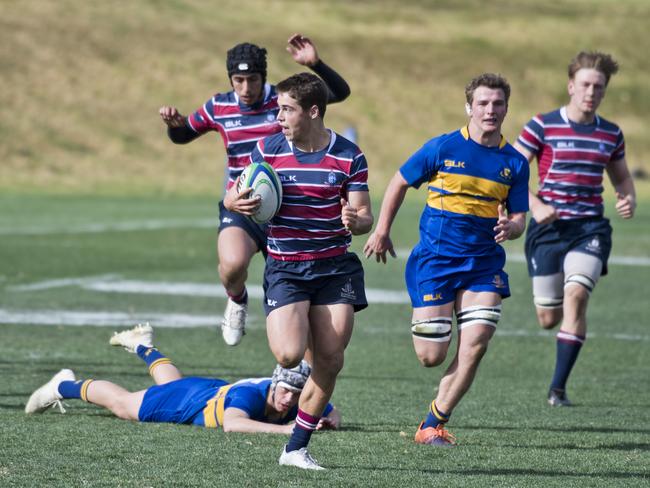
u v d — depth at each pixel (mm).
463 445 22281
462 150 22578
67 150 149250
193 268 60844
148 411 23625
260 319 44219
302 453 19500
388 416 25859
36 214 95375
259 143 20312
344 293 19578
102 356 34000
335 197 19672
